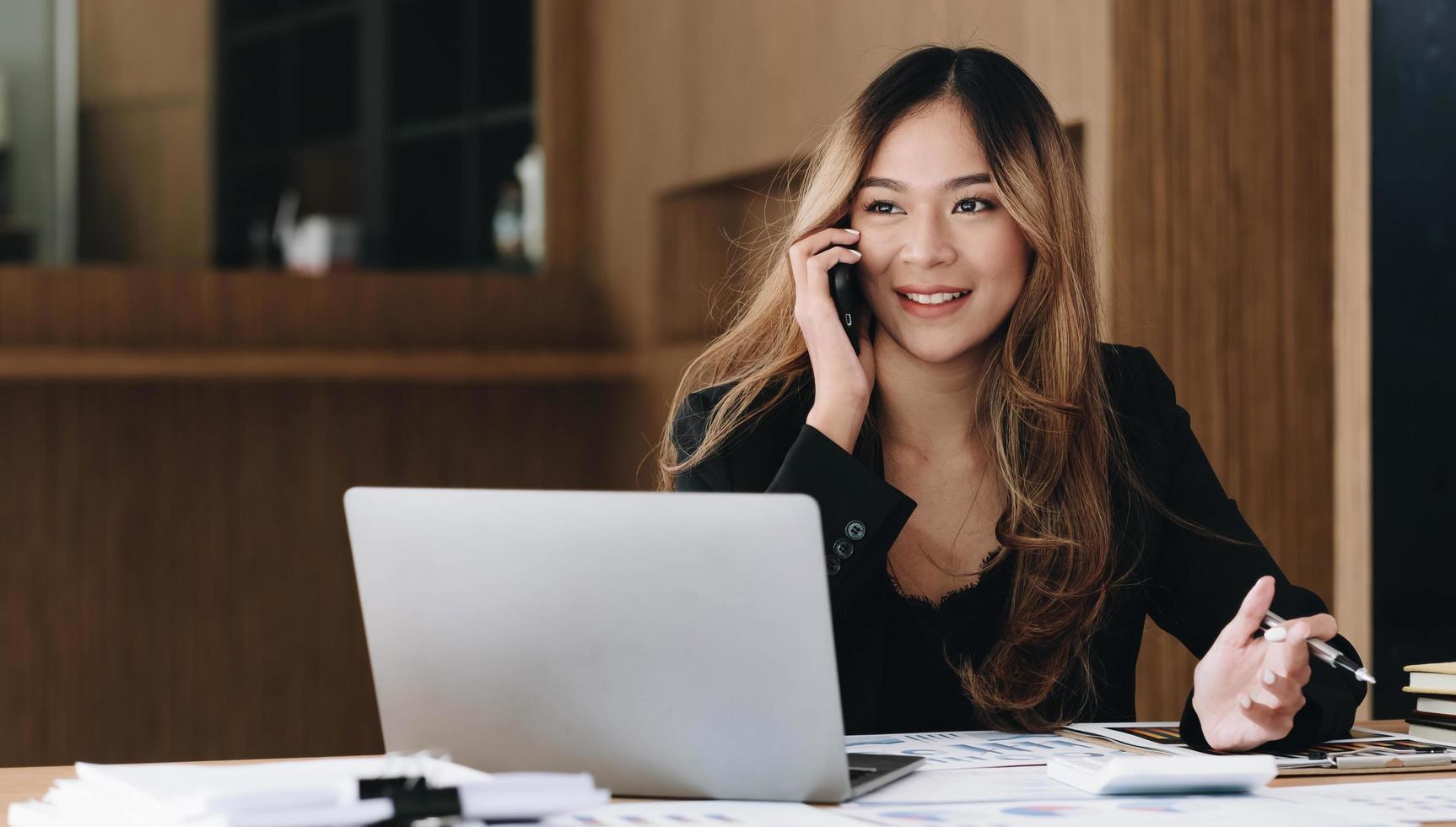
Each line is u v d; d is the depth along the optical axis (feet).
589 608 3.05
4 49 12.55
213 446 11.23
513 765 3.20
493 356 11.37
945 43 8.66
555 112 12.71
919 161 4.47
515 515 3.06
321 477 11.51
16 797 3.17
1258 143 7.80
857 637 4.39
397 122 12.99
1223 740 3.71
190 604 11.16
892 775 3.27
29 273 10.53
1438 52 6.47
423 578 3.17
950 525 4.65
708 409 4.80
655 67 11.73
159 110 13.02
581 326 12.38
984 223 4.48
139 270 10.84
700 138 11.12
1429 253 6.54
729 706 3.02
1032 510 4.51
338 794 2.57
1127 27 7.55
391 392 11.71
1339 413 6.63
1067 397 4.57
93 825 2.69
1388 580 6.49
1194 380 7.68
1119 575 4.62
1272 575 4.62
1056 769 3.31
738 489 4.59
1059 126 4.61
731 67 10.70
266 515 11.35
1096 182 7.63
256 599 11.32
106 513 10.96
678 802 3.07
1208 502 4.80
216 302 11.03
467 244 12.93
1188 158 7.68
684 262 11.78
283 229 13.12
